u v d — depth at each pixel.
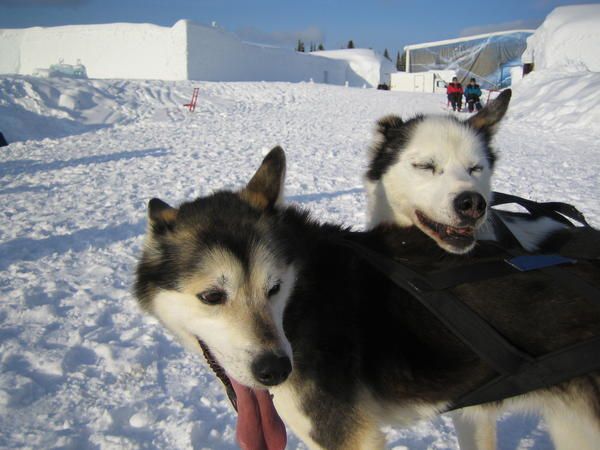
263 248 0.54
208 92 6.14
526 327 0.48
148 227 0.59
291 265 0.55
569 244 0.60
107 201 1.79
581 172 2.17
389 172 0.75
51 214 1.61
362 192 1.87
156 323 0.91
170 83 6.29
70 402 0.69
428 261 0.57
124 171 2.34
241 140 3.38
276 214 0.60
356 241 0.63
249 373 0.48
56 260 1.20
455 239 0.60
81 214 1.61
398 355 0.52
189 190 1.94
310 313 0.55
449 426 0.70
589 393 0.48
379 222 0.78
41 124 4.13
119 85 5.59
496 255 0.58
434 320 0.51
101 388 0.73
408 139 0.75
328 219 1.49
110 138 3.65
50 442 0.62
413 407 0.54
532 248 0.60
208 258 0.53
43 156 2.87
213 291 0.52
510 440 0.68
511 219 0.70
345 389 0.53
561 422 0.52
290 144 3.14
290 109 5.56
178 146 3.15
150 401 0.71
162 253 0.57
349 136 3.53
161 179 2.15
